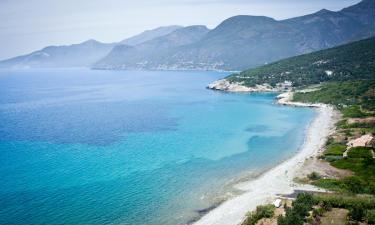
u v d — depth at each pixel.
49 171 82.75
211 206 62.62
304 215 54.00
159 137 117.81
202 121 146.25
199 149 101.56
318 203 58.38
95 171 82.75
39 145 108.44
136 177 78.56
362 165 77.69
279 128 129.50
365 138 93.56
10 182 75.44
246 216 57.41
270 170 80.94
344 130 112.00
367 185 66.44
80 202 65.38
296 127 130.62
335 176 73.62
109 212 61.09
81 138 117.81
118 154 97.38
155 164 87.81
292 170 78.88
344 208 56.62
